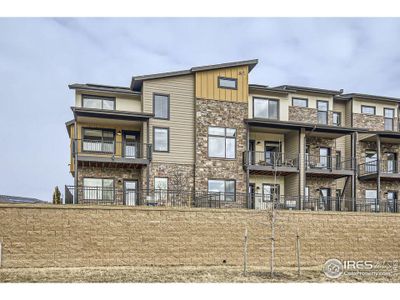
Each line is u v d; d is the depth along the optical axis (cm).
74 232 1552
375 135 2448
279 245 1745
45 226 1527
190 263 1653
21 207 1511
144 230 1625
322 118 2509
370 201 2412
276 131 2350
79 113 1958
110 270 1505
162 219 1648
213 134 2175
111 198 2091
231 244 1703
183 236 1661
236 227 1719
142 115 2022
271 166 2202
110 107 2148
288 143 2386
